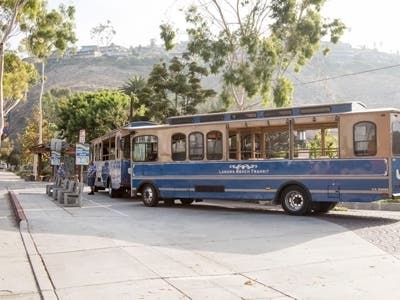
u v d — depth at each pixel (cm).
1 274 866
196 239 1216
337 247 1092
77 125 5384
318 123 1678
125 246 1111
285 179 1720
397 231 1314
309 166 1667
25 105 18075
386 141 1516
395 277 826
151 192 2103
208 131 1928
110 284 783
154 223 1524
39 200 2395
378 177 1528
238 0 3081
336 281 802
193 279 816
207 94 4047
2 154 11400
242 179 1828
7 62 4075
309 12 3061
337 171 1606
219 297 710
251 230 1364
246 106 3284
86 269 888
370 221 1548
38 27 3662
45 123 7588
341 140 1600
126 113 5284
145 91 4078
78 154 2114
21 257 1005
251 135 1841
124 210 1947
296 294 726
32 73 4609
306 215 1691
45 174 5594
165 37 3180
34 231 1335
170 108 4025
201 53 3153
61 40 3769
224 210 1958
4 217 1727
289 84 3125
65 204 2105
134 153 2173
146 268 896
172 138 2048
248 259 977
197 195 1953
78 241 1174
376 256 992
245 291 743
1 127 3266
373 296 715
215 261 959
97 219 1622
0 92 3256
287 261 955
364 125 1558
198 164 1955
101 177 2855
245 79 3012
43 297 717
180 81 3956
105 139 2786
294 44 3073
